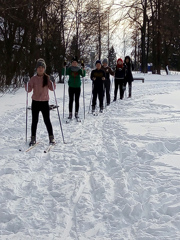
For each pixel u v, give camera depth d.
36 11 19.33
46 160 5.41
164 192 3.83
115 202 3.71
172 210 3.35
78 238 2.97
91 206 3.61
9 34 18.36
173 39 41.94
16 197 3.88
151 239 2.85
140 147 5.80
